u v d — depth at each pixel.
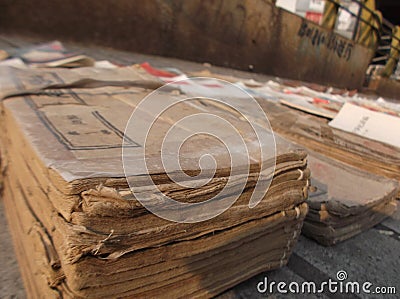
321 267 1.54
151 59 6.06
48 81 1.83
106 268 0.81
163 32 6.81
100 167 0.82
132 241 0.82
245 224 1.10
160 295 0.98
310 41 10.27
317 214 1.66
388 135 2.95
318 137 2.78
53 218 0.84
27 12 4.96
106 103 1.58
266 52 9.09
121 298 0.88
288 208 1.23
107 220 0.76
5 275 1.24
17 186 1.31
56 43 3.97
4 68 2.01
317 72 11.11
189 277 1.03
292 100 4.11
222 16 7.67
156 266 0.91
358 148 2.58
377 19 13.72
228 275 1.17
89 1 5.57
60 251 0.78
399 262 1.66
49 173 0.81
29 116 1.24
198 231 0.95
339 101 5.09
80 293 0.79
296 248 1.67
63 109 1.38
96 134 1.10
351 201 1.77
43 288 0.89
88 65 2.79
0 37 4.45
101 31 5.89
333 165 2.37
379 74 14.48
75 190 0.72
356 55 12.59
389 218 2.15
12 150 1.35
